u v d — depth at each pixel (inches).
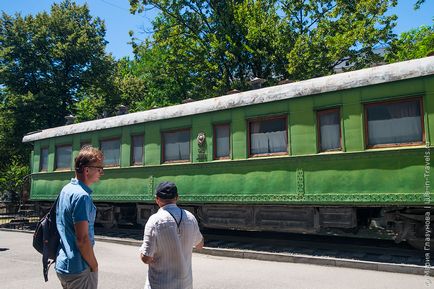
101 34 1102.4
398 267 245.9
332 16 757.3
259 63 839.1
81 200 113.1
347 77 306.0
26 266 297.1
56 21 1017.5
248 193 349.1
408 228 283.4
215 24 876.6
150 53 995.9
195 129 393.7
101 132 482.6
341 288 212.4
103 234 466.0
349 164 298.4
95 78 1035.3
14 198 960.9
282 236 403.5
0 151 960.3
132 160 450.0
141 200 431.5
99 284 234.1
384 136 288.0
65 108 1015.6
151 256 113.4
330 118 315.0
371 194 285.7
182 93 943.7
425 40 868.6
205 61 855.7
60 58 998.4
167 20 940.0
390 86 286.2
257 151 352.5
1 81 946.1
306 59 729.0
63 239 113.6
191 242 118.4
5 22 975.0
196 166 387.9
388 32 721.0
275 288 215.9
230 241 383.2
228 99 372.5
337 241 358.0
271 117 344.8
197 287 222.4
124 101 1160.2
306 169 319.3
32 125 948.0
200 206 398.0
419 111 275.3
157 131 426.6
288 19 805.9
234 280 236.7
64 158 526.9
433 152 264.5
